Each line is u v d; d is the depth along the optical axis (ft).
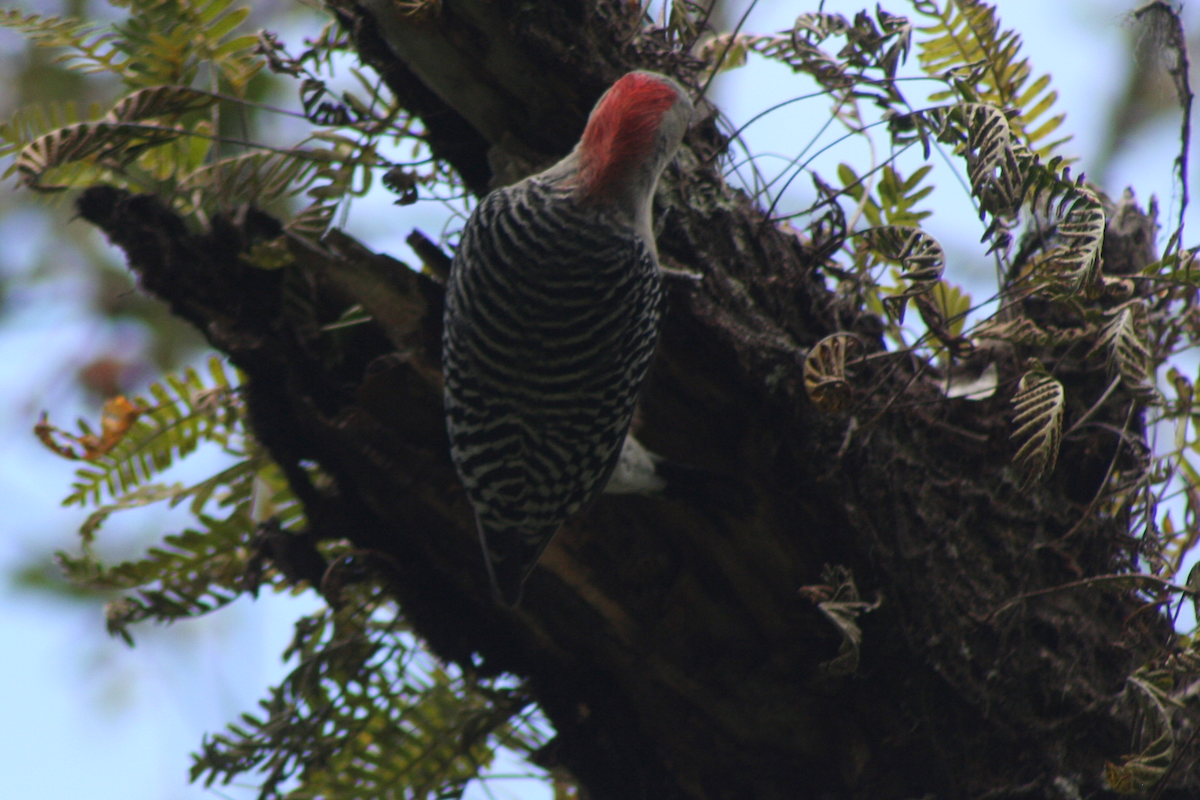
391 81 25.63
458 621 25.68
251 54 26.99
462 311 24.36
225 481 29.81
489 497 23.72
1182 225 23.21
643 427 25.11
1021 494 23.84
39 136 26.40
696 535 24.13
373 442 24.49
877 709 22.91
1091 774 22.16
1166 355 25.62
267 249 24.41
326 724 27.50
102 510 29.40
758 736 23.99
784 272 24.11
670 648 24.14
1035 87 27.71
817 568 23.38
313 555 26.50
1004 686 22.45
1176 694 23.08
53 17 26.81
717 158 25.43
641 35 25.21
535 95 25.09
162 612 28.48
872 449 22.88
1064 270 20.70
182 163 27.81
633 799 24.76
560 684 25.30
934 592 22.54
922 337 22.52
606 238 24.06
